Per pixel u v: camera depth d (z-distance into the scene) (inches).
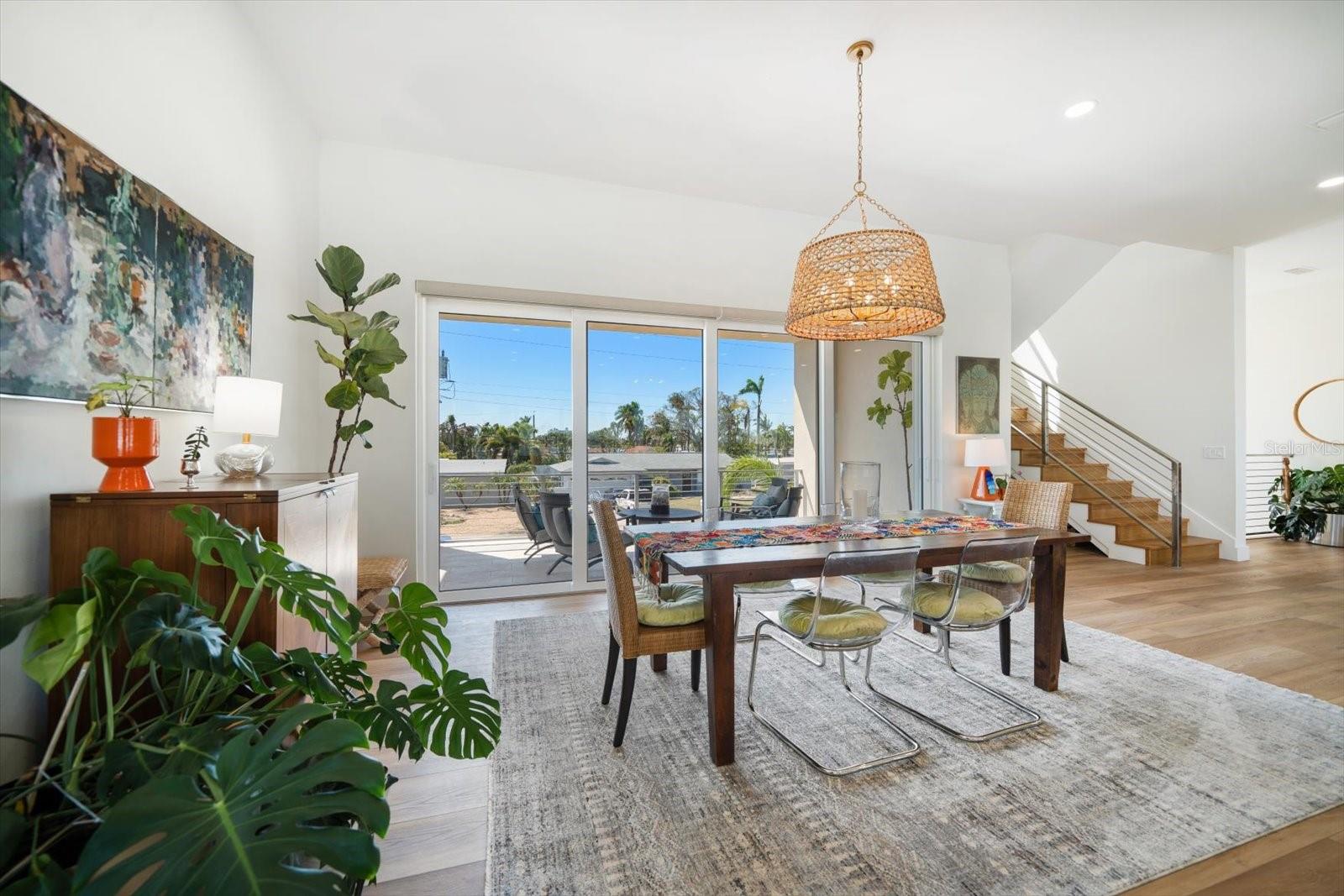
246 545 46.7
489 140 144.1
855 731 87.4
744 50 108.6
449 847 63.6
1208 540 219.1
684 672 111.6
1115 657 117.6
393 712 54.4
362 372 111.8
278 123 115.6
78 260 59.0
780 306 189.6
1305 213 184.1
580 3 97.2
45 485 56.1
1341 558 217.6
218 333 88.7
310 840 32.1
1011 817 67.5
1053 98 122.6
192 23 83.0
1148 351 247.3
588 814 68.3
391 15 100.5
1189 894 56.3
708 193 175.5
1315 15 97.4
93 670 42.8
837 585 172.9
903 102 125.0
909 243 100.6
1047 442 259.4
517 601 158.6
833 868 59.4
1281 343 274.1
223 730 40.2
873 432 206.2
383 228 147.8
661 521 176.9
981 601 96.7
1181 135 136.8
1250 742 84.1
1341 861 60.9
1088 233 202.7
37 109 53.6
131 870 29.1
